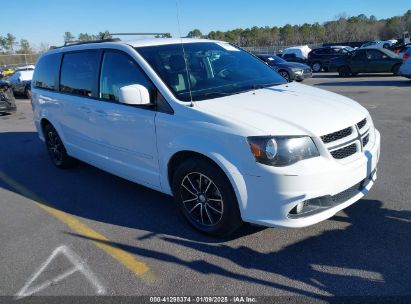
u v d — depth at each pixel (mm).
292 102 3738
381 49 18672
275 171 3119
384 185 4738
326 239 3613
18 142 8766
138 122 4125
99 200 4996
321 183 3168
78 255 3711
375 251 3379
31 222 4523
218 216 3695
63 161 6262
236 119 3348
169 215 4402
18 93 19281
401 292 2863
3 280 3402
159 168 4086
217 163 3383
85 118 5043
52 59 5973
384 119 8367
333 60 20062
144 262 3508
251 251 3529
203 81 4145
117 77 4465
